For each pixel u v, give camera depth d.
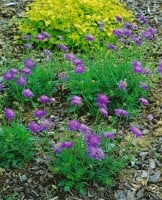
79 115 2.20
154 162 1.97
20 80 2.04
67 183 1.79
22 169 1.85
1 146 1.85
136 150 2.01
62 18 2.88
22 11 3.23
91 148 1.69
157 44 2.92
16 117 2.15
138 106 2.27
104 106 1.93
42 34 2.52
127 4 3.52
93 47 2.74
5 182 1.80
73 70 2.35
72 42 2.78
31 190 1.78
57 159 1.85
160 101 2.33
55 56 2.60
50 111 2.22
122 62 2.38
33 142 1.94
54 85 2.35
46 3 3.02
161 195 1.83
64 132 2.00
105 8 3.06
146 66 2.43
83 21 2.92
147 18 3.33
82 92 2.23
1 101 2.20
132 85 2.29
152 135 2.12
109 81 2.27
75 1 3.03
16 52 2.74
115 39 2.83
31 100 2.21
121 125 2.16
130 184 1.85
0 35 2.91
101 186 1.82
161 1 3.61
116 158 1.92
